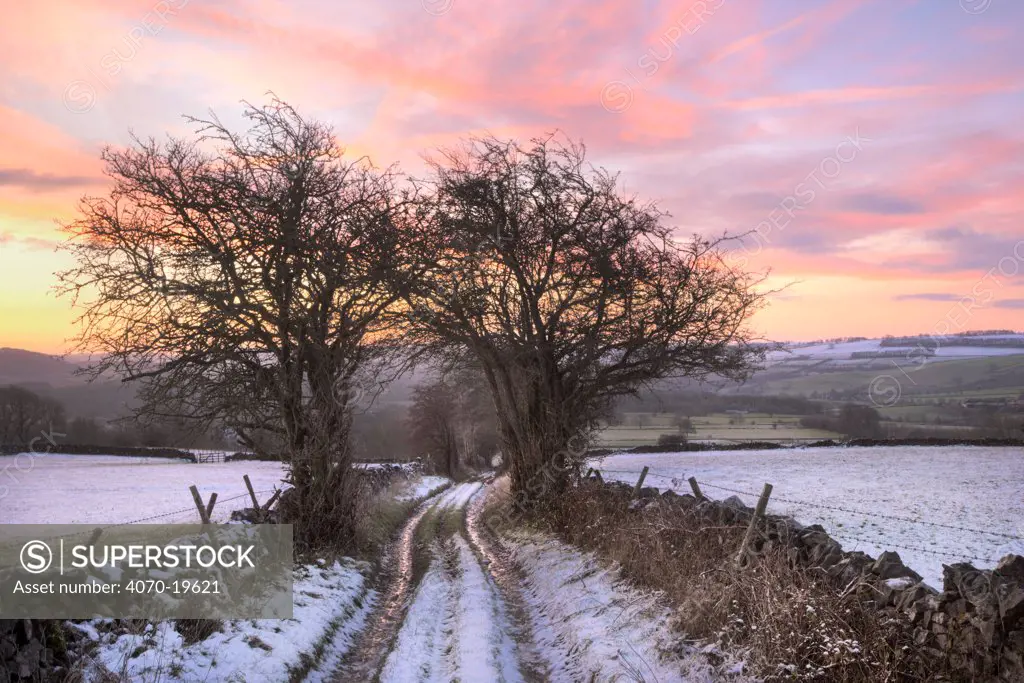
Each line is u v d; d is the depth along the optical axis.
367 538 17.38
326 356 14.80
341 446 15.38
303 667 8.36
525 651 9.90
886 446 52.16
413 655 9.05
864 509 21.92
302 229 14.16
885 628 6.25
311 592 11.26
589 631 9.54
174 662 6.99
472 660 8.61
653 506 12.65
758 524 9.16
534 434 19.86
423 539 20.38
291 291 14.38
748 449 53.97
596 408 20.62
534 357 19.72
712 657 7.39
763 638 7.02
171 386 14.08
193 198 13.48
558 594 12.08
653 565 10.46
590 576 12.20
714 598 8.33
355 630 10.96
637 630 8.98
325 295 14.59
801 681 6.39
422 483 39.81
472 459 70.88
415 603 11.99
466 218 18.39
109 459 61.00
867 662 5.97
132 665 6.62
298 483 14.99
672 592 9.49
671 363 19.03
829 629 6.56
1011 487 27.16
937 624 5.85
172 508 26.88
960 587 5.69
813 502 23.78
